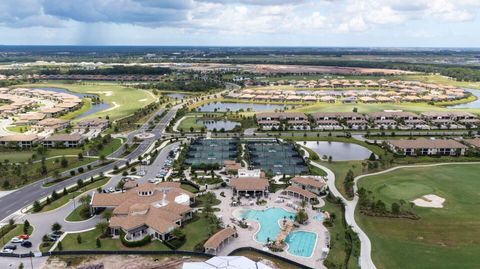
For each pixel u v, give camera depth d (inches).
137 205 4874.5
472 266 3855.8
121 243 4315.9
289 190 5693.9
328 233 4549.7
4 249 4128.9
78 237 4306.1
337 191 5821.9
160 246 4274.1
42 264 3914.9
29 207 5270.7
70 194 5708.7
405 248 4200.3
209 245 4094.5
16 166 6791.3
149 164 7057.1
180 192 5428.2
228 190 5915.4
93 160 7332.7
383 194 5649.6
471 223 4749.0
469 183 6043.3
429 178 6289.4
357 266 3836.1
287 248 4215.1
